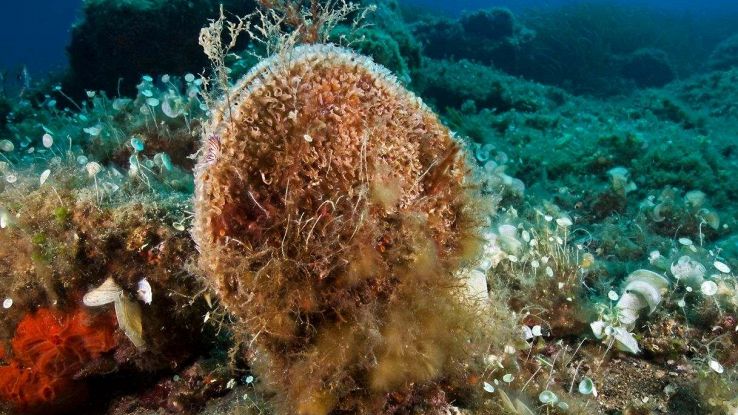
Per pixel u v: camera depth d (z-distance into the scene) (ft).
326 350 0.99
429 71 6.10
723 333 1.29
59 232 1.28
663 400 1.16
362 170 1.01
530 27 10.96
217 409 1.21
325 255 0.98
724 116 5.46
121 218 1.30
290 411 1.04
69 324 1.27
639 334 1.32
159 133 2.15
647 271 1.42
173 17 4.49
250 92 0.99
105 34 4.51
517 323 1.31
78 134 2.63
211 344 1.38
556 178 2.80
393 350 1.00
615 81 10.29
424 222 1.06
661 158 2.66
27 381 1.26
